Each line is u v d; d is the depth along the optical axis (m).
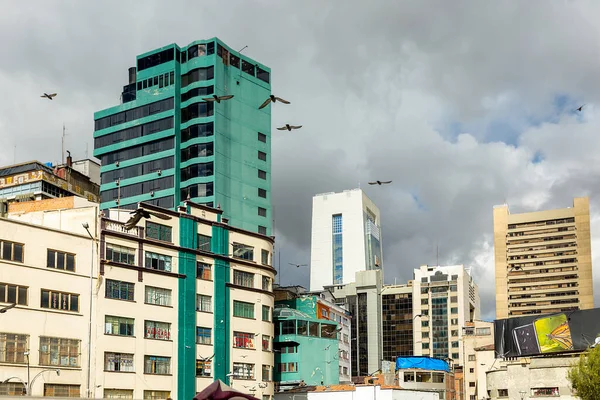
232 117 139.88
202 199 133.38
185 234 93.38
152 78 142.50
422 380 136.25
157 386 85.75
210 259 95.62
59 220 84.50
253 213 138.75
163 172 136.88
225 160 136.38
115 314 83.25
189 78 141.00
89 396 76.44
